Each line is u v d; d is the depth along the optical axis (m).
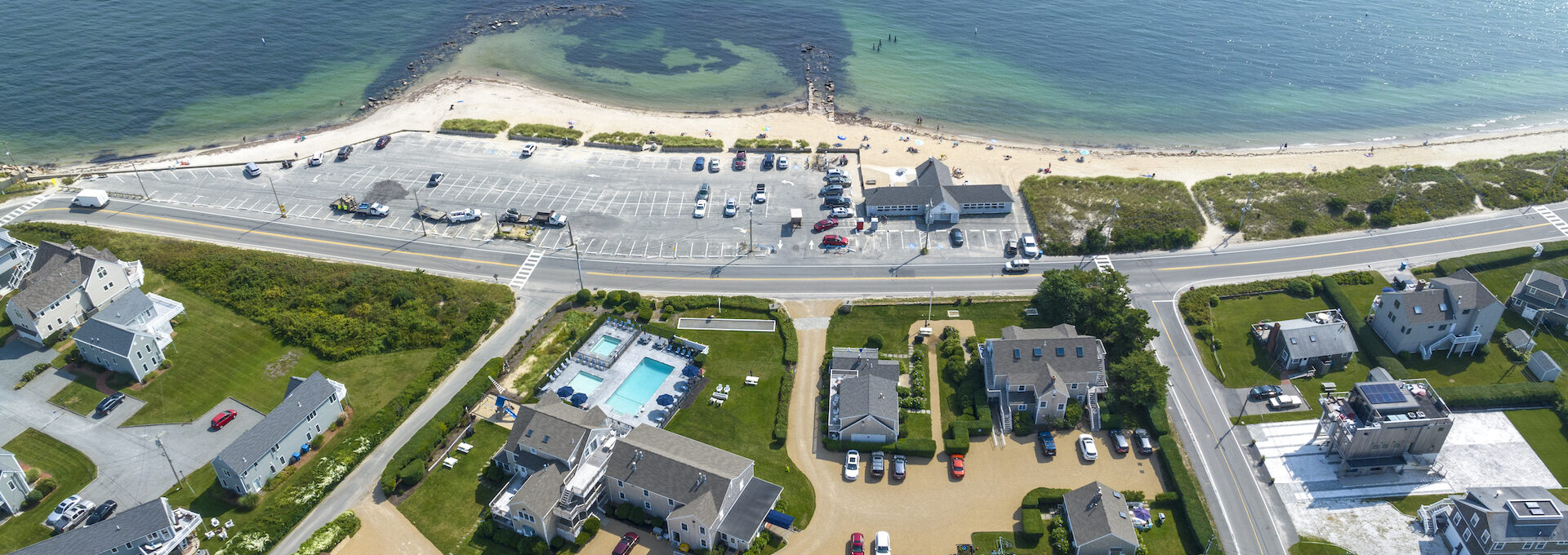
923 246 162.00
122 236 162.25
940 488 112.75
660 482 104.88
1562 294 136.88
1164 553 103.44
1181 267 155.75
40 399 125.19
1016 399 122.12
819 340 138.38
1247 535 106.44
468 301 145.25
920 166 186.00
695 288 150.38
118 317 131.38
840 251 160.62
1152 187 182.25
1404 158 198.25
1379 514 108.88
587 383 129.38
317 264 154.12
